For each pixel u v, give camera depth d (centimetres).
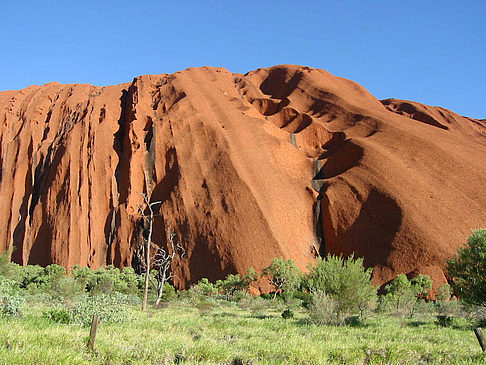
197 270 6438
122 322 1271
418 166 7244
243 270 6119
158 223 7225
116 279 4475
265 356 785
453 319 1939
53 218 7969
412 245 5969
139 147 8606
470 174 6925
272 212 6906
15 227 8525
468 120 11700
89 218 7894
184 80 10556
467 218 6175
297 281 5006
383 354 827
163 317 1747
